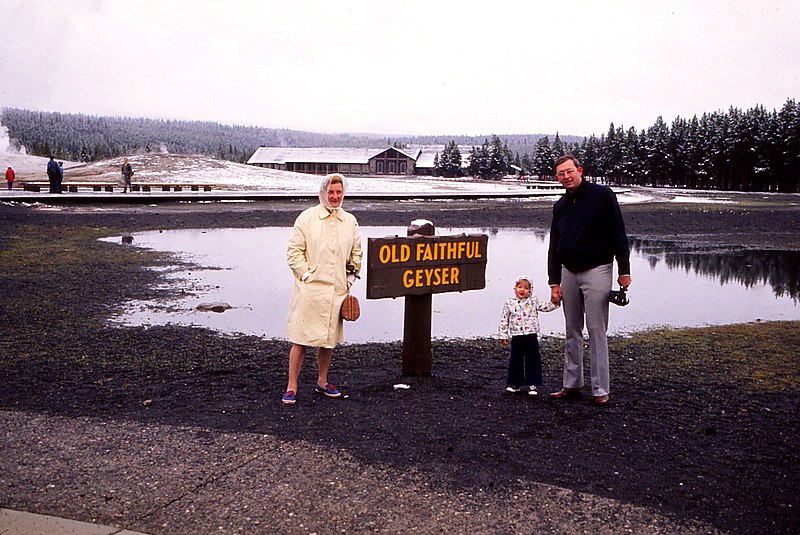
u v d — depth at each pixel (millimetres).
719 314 10867
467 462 4555
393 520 3701
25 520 3619
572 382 6180
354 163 164500
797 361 7797
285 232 24203
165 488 4035
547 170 156250
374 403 5879
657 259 18297
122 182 59531
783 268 16500
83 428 5066
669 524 3768
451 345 8547
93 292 11859
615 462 4660
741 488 4289
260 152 170875
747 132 98125
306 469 4348
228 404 5809
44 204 37062
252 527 3600
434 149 189000
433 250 6582
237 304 11125
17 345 8062
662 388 6637
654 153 122125
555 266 6227
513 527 3666
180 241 20719
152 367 7137
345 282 5980
